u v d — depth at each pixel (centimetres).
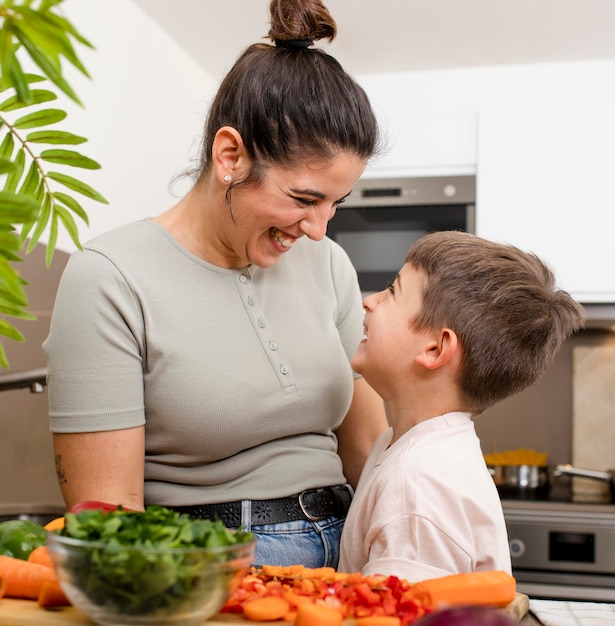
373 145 102
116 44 248
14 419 206
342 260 129
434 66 328
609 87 321
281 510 108
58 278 221
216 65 323
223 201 102
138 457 104
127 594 55
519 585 271
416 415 113
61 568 56
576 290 303
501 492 299
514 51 311
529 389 346
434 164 312
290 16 101
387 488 98
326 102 96
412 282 115
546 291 114
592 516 271
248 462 109
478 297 109
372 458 119
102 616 57
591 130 304
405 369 113
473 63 326
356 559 107
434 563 92
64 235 223
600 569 269
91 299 102
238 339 108
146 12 272
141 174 267
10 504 204
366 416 131
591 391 343
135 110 262
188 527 60
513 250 117
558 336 115
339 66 102
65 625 61
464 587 70
